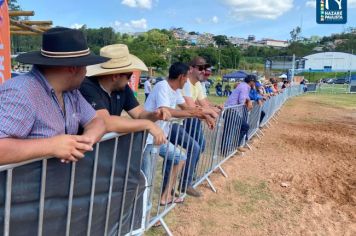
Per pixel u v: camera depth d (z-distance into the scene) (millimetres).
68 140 1751
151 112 3311
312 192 5305
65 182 1896
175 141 3832
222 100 27266
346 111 19625
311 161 7379
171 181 4070
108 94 2855
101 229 2318
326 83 68250
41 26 7629
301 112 18391
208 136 5262
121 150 2387
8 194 1607
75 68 1886
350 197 5148
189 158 4391
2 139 1552
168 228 3645
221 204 4637
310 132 11523
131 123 2391
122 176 2443
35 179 1719
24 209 1709
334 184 5754
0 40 3592
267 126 12125
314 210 4598
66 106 1981
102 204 2264
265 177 5996
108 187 2301
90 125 2098
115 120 2326
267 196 5062
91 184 2115
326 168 6824
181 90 4738
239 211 4461
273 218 4320
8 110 1619
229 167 6379
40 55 1830
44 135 1791
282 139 9891
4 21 3590
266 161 7148
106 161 2232
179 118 3715
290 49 109375
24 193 1690
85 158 2021
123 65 2785
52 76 1851
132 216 2711
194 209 4371
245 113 7410
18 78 1747
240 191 5199
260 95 10273
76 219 2053
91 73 2723
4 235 1627
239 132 7164
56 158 1800
